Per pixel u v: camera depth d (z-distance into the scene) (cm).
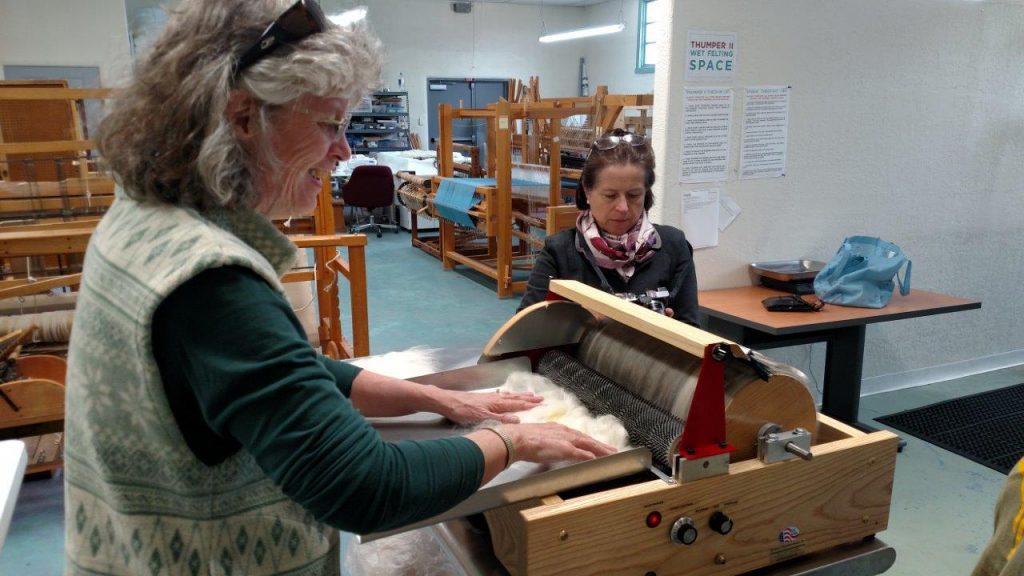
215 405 55
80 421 63
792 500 88
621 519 78
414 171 791
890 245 259
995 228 329
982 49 294
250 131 62
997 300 345
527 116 488
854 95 271
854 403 266
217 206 62
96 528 65
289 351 56
